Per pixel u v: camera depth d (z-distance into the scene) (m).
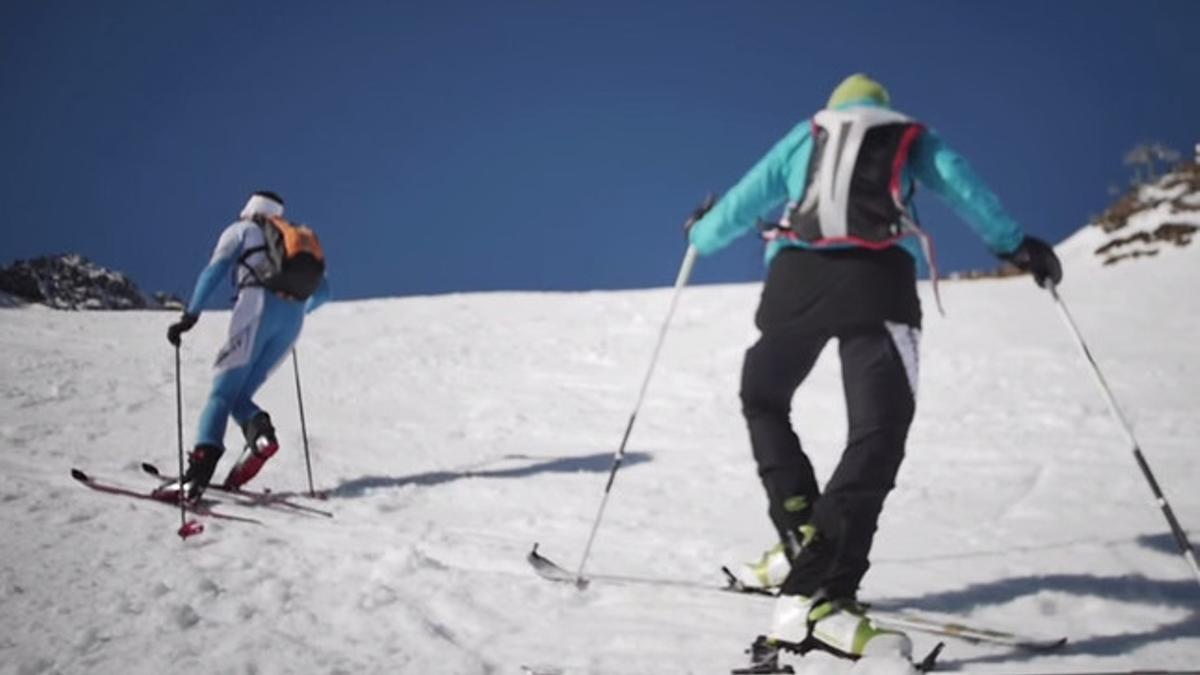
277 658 2.55
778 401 2.85
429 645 2.68
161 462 5.70
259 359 5.13
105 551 3.61
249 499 4.79
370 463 5.91
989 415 7.38
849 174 2.59
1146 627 2.80
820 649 2.49
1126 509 4.43
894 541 3.95
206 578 3.25
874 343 2.62
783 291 2.73
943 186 2.61
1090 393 8.11
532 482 5.35
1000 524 4.22
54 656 2.55
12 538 3.75
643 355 10.76
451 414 7.75
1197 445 6.01
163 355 10.20
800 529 2.71
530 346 11.38
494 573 3.48
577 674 2.46
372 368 9.92
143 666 2.49
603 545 3.97
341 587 3.22
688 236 3.07
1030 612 3.00
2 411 7.01
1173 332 11.33
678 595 3.21
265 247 5.05
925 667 2.44
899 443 2.56
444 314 14.17
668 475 5.57
